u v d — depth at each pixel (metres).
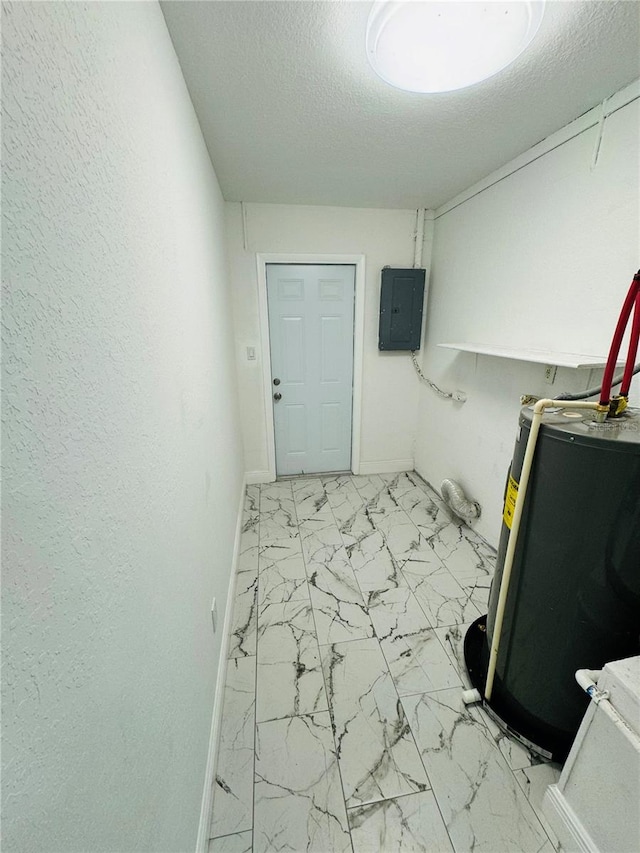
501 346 2.10
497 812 1.04
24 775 0.33
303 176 2.12
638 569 0.94
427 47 1.05
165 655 0.77
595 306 1.51
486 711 1.32
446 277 2.68
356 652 1.55
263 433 3.12
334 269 2.86
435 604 1.82
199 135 1.53
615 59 1.17
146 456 0.72
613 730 0.83
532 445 1.05
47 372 0.39
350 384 3.18
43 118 0.40
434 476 3.04
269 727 1.26
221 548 1.64
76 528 0.44
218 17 1.00
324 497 2.95
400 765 1.15
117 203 0.62
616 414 1.04
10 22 0.34
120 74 0.66
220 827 1.01
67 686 0.40
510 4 0.90
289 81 1.28
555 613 1.08
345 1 0.96
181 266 1.12
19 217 0.35
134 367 0.68
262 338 2.87
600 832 0.87
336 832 1.00
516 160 1.88
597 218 1.47
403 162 1.95
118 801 0.52
